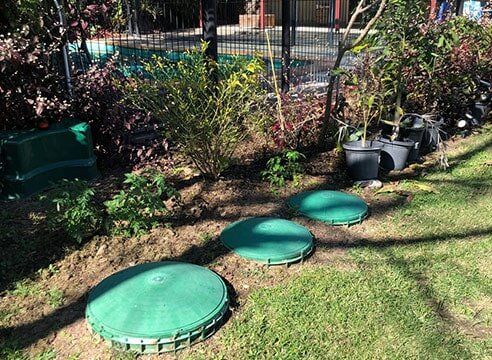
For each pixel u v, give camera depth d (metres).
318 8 9.11
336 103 6.01
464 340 2.80
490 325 2.94
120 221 3.93
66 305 3.04
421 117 5.61
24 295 3.13
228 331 2.81
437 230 4.11
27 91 4.81
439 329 2.88
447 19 6.12
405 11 5.08
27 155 4.47
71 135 4.79
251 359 2.61
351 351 2.69
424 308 3.07
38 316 2.95
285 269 3.47
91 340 2.72
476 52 7.24
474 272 3.49
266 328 2.85
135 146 5.32
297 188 4.93
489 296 3.21
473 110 7.44
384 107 5.55
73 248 3.64
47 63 4.91
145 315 2.75
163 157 5.36
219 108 4.71
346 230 4.10
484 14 8.83
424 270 3.51
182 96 4.62
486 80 7.79
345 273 3.43
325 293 3.19
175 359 2.59
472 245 3.86
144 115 5.23
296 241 3.73
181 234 3.90
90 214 3.72
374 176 5.03
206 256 3.59
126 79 5.18
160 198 4.22
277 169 4.95
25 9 4.83
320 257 3.66
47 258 3.53
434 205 4.59
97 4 5.40
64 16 5.07
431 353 2.69
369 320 2.94
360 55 5.73
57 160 4.78
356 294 3.19
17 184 4.44
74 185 3.84
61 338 2.76
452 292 3.25
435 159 5.96
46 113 4.91
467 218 4.32
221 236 3.83
